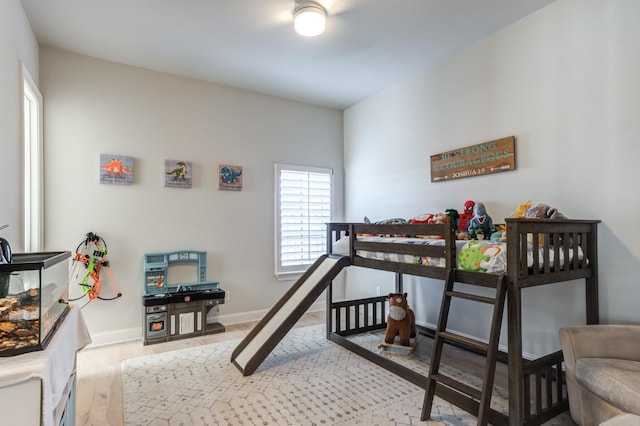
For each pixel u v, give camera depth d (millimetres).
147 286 3727
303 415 2232
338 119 5219
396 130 4336
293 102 4848
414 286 4055
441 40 3328
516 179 3041
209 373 2873
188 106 4098
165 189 3943
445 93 3695
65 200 3436
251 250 4473
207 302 3879
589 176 2576
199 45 3373
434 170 3797
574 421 2057
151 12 2836
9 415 1213
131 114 3771
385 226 2953
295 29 3062
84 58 3545
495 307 2016
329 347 3463
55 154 3395
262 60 3693
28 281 1361
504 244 2256
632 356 2014
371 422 2150
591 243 2486
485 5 2793
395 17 2932
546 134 2830
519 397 1934
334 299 5172
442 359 3111
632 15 2365
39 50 3322
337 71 3980
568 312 2717
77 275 3475
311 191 4938
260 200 4551
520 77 3014
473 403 2223
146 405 2375
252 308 4473
